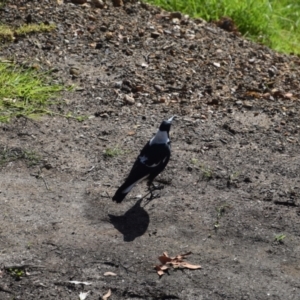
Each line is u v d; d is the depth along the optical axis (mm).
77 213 10234
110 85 14258
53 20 16438
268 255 9547
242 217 10336
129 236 9773
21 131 12336
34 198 10523
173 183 11109
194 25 17703
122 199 10055
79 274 8984
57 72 14492
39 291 8664
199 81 14938
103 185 10977
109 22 16844
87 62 15062
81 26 16438
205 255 9453
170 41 16484
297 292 8797
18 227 9836
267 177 11461
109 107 13477
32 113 12945
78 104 13445
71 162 11531
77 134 12414
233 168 11648
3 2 16734
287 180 11414
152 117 13242
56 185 10898
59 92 13797
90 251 9406
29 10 16625
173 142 12375
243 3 20219
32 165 11375
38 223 9945
